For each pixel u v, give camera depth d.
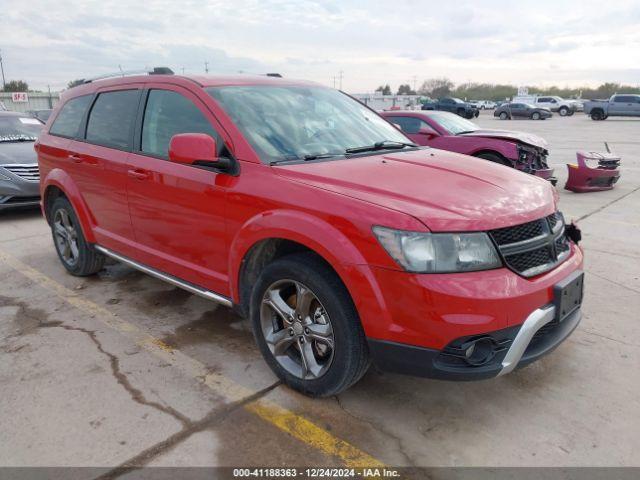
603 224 7.10
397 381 3.29
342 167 3.16
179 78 3.86
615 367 3.42
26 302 4.56
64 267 5.44
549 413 2.95
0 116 9.09
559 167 13.34
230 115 3.44
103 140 4.41
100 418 2.90
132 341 3.82
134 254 4.21
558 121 37.91
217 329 4.02
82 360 3.54
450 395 3.13
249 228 3.07
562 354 3.59
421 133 9.54
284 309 3.10
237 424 2.85
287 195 2.94
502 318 2.52
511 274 2.61
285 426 2.84
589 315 4.20
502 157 8.77
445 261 2.51
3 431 2.79
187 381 3.28
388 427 2.83
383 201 2.68
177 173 3.57
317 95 4.19
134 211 4.05
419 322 2.51
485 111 62.78
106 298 4.64
